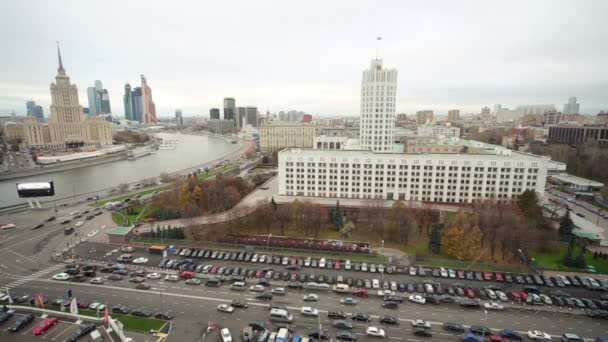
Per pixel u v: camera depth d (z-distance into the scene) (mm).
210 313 99062
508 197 175625
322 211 163500
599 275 119562
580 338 85812
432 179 181625
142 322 94312
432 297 105312
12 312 94312
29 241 153500
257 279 119000
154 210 194875
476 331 89938
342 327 92250
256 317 97188
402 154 198250
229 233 159000
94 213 194125
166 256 137750
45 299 105375
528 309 101062
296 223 161875
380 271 123875
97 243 151250
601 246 140625
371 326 92938
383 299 106875
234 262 133125
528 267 125125
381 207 164000
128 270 125750
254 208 171500
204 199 188750
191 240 150750
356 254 135875
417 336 89438
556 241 142875
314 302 105062
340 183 191750
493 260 132000
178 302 104688
